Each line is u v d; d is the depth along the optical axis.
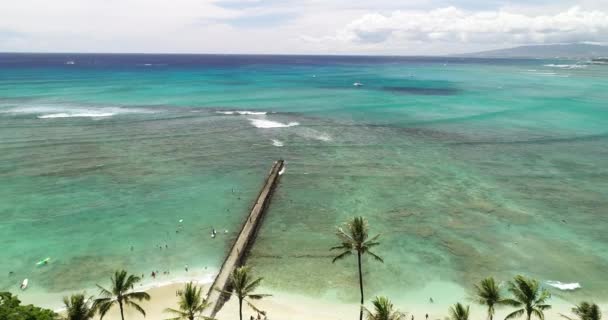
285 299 34.16
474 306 33.72
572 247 42.31
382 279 37.03
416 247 42.19
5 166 60.22
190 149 71.56
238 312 32.50
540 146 77.12
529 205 51.81
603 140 81.50
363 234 31.00
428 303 33.94
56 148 69.06
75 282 35.62
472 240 43.59
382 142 78.56
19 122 84.38
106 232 43.88
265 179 59.41
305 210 50.41
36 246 40.84
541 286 35.88
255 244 42.72
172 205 50.50
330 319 31.88
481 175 61.94
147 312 32.19
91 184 55.44
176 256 39.97
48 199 50.66
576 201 53.06
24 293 34.03
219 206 50.75
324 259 40.03
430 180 59.88
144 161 64.75
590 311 25.89
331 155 70.38
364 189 56.56
